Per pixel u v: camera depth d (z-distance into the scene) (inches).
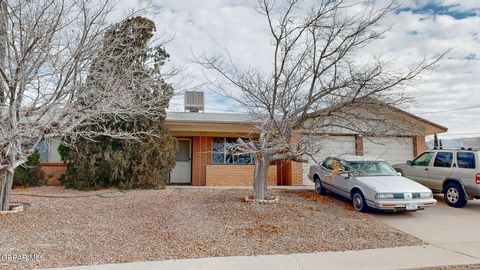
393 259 216.1
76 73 275.7
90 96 287.0
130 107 314.2
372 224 312.2
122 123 470.0
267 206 346.9
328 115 321.7
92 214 323.0
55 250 220.8
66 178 497.0
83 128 438.6
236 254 222.4
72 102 281.1
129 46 338.6
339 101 315.0
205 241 248.4
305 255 222.2
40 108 279.0
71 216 311.6
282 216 318.0
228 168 573.9
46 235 251.9
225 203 363.9
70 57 269.6
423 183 443.8
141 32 387.5
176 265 199.5
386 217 348.5
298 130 333.1
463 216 356.8
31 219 293.4
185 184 622.5
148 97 354.3
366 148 584.1
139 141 433.4
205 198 402.3
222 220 305.0
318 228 289.1
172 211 338.3
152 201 392.2
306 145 328.2
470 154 392.5
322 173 446.9
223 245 240.4
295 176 576.4
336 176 405.1
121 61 349.4
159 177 500.1
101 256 212.5
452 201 403.2
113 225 287.1
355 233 279.4
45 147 479.5
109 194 444.1
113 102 293.7
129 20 368.2
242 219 307.3
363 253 228.4
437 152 434.9
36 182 521.0
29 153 300.8
